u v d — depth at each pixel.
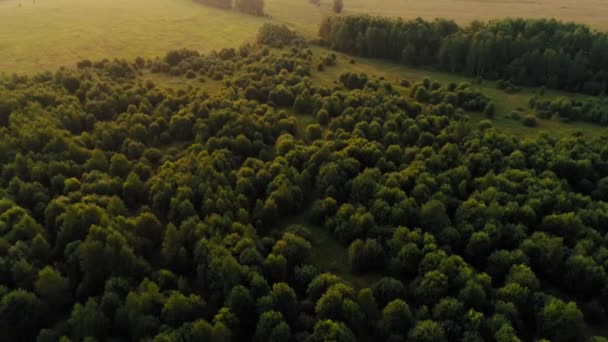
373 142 91.88
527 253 67.31
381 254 69.56
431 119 103.19
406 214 73.31
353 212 76.31
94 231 62.69
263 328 55.41
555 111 117.00
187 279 66.94
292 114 114.25
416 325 56.22
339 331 53.12
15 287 60.84
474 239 68.19
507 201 75.31
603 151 89.25
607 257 65.06
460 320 56.97
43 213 73.50
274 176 84.19
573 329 56.38
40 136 88.62
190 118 102.44
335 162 86.19
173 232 67.56
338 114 109.75
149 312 56.84
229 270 60.47
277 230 77.00
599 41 133.00
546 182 78.75
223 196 75.81
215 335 53.03
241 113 104.38
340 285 60.62
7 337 56.34
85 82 117.62
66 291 60.97
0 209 71.06
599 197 81.19
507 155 90.38
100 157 86.88
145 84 125.31
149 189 82.00
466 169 82.25
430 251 66.62
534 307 59.66
